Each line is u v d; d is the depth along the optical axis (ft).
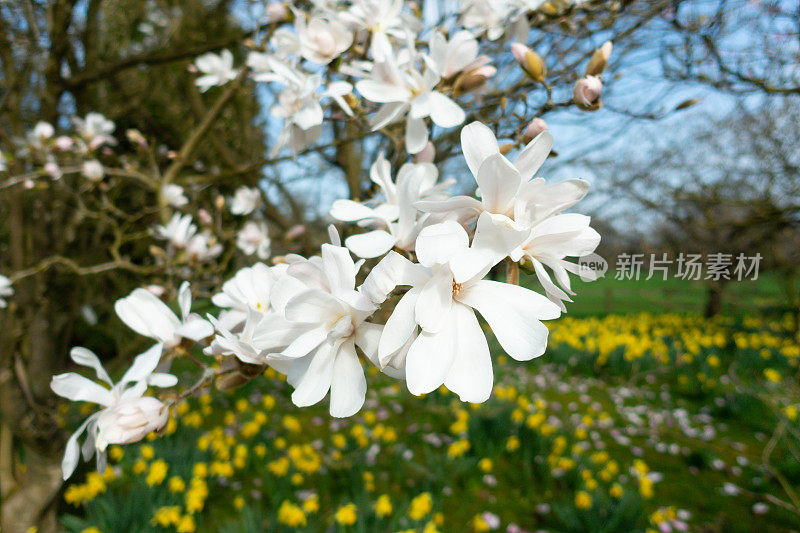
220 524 9.84
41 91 8.39
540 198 1.97
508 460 12.64
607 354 20.49
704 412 16.53
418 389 1.76
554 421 14.87
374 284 1.83
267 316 2.03
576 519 9.20
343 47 3.52
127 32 12.00
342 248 2.05
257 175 8.71
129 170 7.60
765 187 13.84
